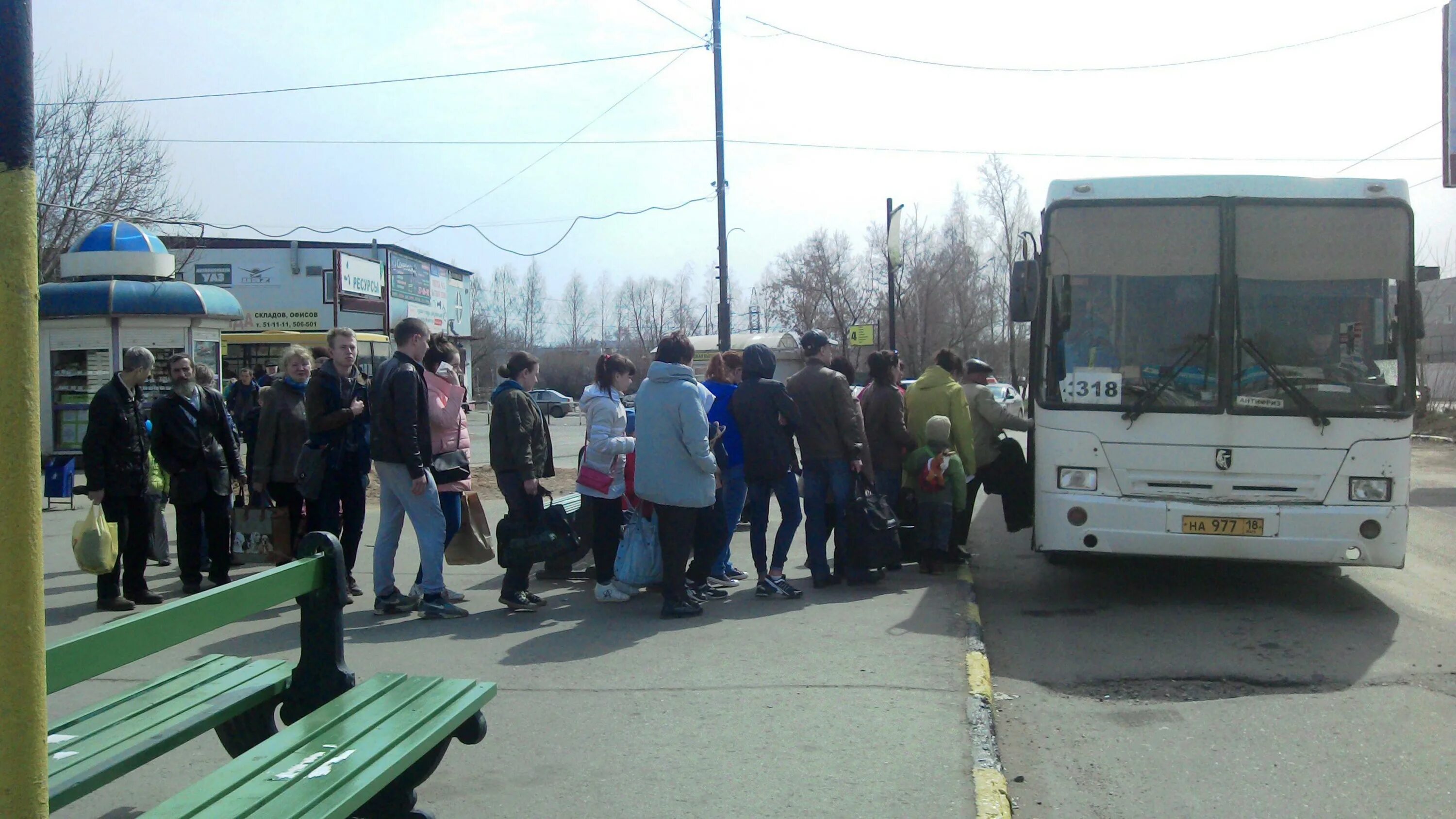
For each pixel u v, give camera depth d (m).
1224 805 4.25
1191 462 7.36
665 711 5.14
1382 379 7.21
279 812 2.77
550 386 64.75
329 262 44.12
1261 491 7.27
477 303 86.19
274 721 4.52
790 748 4.62
